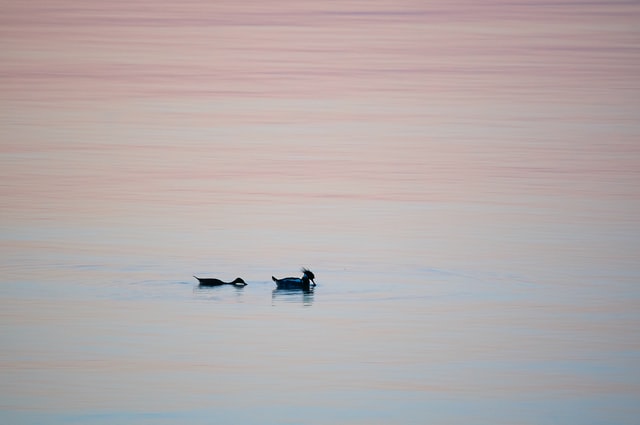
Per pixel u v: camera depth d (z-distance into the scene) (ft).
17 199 249.34
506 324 168.14
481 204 248.32
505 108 371.56
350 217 237.45
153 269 196.75
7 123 337.31
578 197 254.27
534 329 166.09
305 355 153.58
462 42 528.63
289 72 448.65
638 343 159.74
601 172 279.49
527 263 203.51
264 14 633.20
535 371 148.36
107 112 359.05
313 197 256.32
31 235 218.38
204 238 218.38
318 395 138.92
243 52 496.23
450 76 438.40
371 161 296.92
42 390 139.54
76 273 193.06
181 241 215.72
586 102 378.53
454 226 229.86
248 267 199.31
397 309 175.83
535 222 232.94
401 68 458.50
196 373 145.59
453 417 132.77
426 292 185.88
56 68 438.81
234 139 325.62
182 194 257.55
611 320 170.50
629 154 300.20
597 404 137.28
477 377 145.79
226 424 128.88
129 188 262.88
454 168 286.87
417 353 154.92
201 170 285.02
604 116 354.54
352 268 199.31
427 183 270.87
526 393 140.46
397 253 209.97
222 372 146.00
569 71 442.91
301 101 388.78
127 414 131.64
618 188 262.47
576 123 343.87
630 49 497.05
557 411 135.13
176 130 336.29
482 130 337.11
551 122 346.33
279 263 202.08
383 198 255.09
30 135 322.34
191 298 180.34
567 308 176.96
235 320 169.17
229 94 399.03
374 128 342.44
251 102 384.68
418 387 142.20
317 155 304.30
